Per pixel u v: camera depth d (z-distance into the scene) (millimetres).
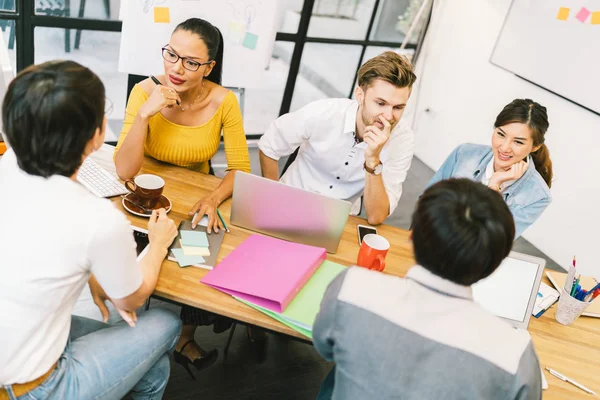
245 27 2918
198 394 1906
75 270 1118
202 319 1856
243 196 1617
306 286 1485
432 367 970
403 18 4141
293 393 2010
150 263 1354
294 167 2225
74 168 1106
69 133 1041
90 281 1379
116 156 1757
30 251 1080
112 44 3326
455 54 4137
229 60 2994
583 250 3336
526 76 3588
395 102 1756
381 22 4070
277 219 1639
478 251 940
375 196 1850
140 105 1857
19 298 1093
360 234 1776
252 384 2000
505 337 1000
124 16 2549
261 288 1402
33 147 1038
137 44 2629
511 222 969
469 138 4047
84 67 1089
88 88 1056
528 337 1029
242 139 2068
